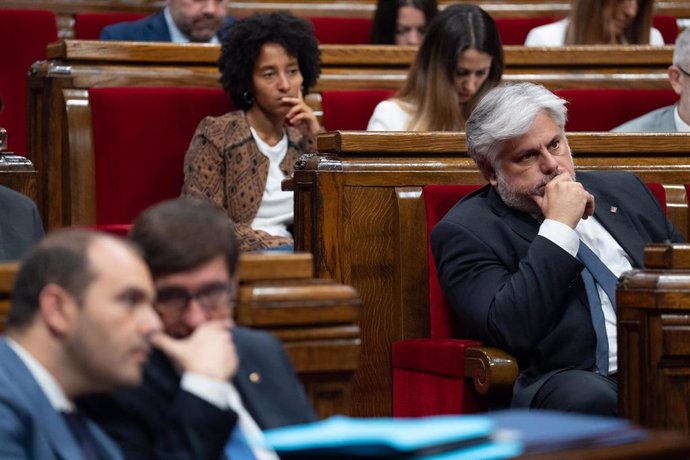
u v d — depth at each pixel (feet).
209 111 23.22
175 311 10.61
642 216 18.21
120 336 9.58
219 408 10.00
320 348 12.55
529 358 16.75
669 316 14.67
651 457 9.55
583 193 16.80
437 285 18.11
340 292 12.66
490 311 16.56
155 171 22.76
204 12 26.94
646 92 25.72
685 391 14.82
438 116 23.24
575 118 25.45
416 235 18.48
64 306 9.55
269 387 11.50
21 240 15.31
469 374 16.44
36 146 23.02
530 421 9.98
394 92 25.25
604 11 28.43
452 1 32.35
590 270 17.15
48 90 22.68
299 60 22.91
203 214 10.77
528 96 17.12
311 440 9.07
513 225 17.29
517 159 17.07
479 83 23.44
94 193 22.40
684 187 19.61
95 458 9.89
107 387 9.78
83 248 9.64
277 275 12.60
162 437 9.92
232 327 11.67
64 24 28.89
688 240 19.49
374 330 18.37
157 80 23.40
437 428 9.12
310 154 18.81
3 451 9.29
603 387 15.78
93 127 22.52
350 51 25.76
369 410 18.30
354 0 31.73
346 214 18.35
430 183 18.70
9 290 11.42
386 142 18.60
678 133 19.79
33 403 9.58
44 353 9.66
